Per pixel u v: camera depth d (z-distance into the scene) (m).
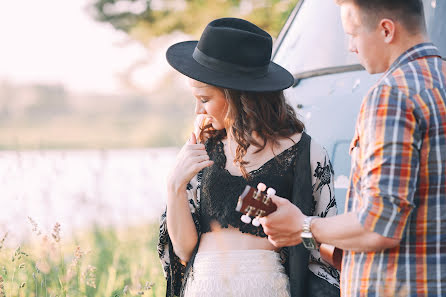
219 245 2.54
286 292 2.49
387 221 1.96
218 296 2.45
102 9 11.98
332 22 4.06
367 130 2.02
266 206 2.18
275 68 2.75
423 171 2.03
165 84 12.85
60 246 3.28
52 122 34.72
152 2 11.21
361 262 2.11
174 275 2.73
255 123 2.53
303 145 2.58
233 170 2.59
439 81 2.07
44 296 3.48
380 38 2.15
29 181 4.15
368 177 2.00
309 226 2.15
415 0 2.12
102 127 32.62
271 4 9.74
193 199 2.68
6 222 3.74
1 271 3.63
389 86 2.03
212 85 2.50
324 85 3.74
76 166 5.66
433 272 2.02
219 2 10.47
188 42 2.85
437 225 2.02
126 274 4.04
